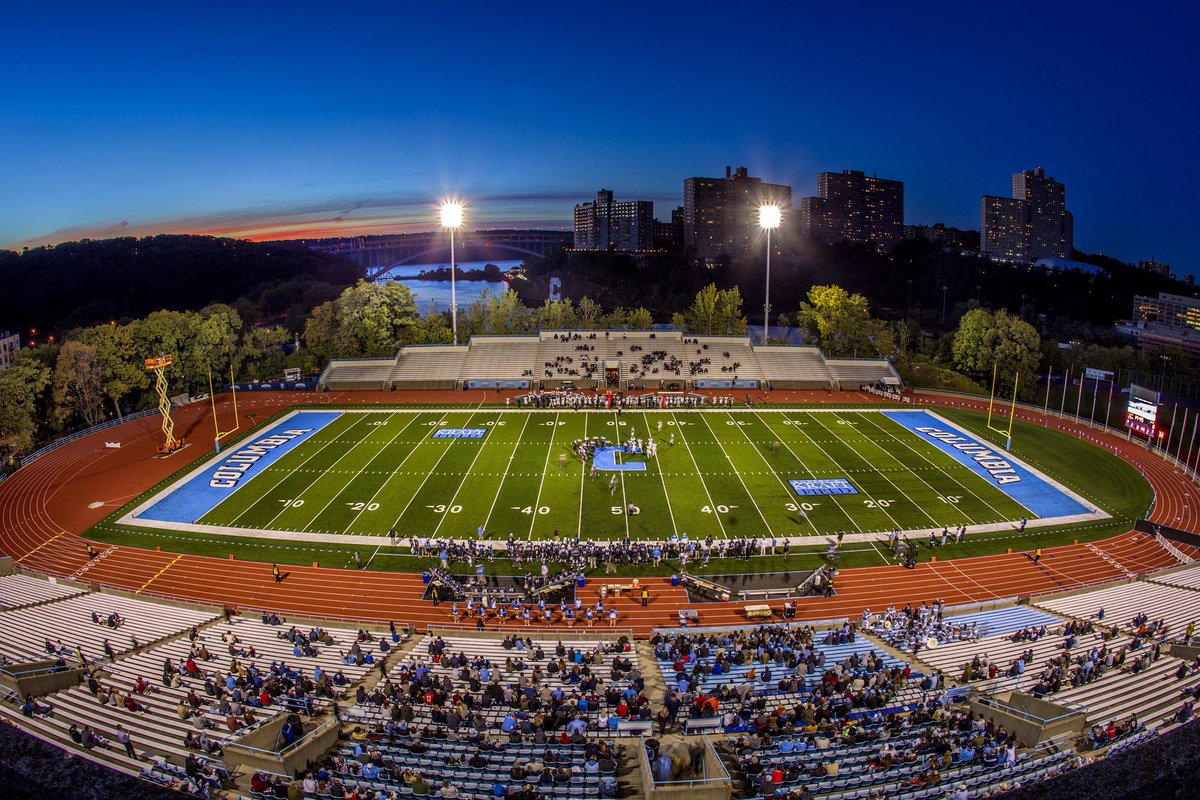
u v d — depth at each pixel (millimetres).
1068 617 38500
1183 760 5887
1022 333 95188
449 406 85375
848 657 33875
